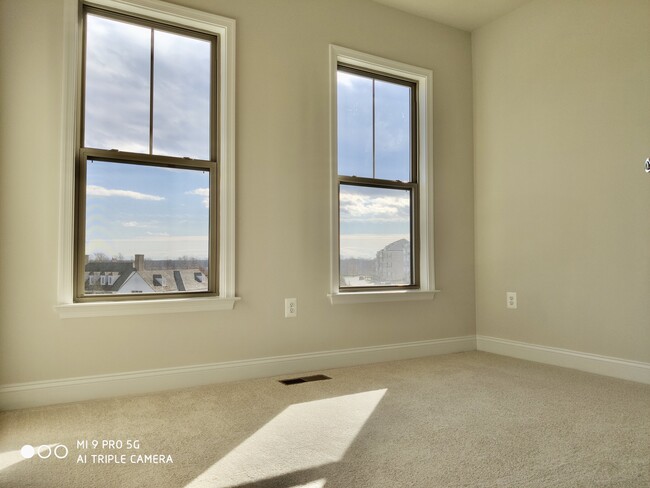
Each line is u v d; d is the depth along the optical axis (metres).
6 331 2.28
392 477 1.55
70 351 2.40
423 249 3.63
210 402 2.38
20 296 2.31
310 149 3.13
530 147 3.44
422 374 2.97
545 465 1.64
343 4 3.31
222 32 2.87
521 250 3.49
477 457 1.71
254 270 2.91
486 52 3.80
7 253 2.29
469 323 3.82
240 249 2.88
